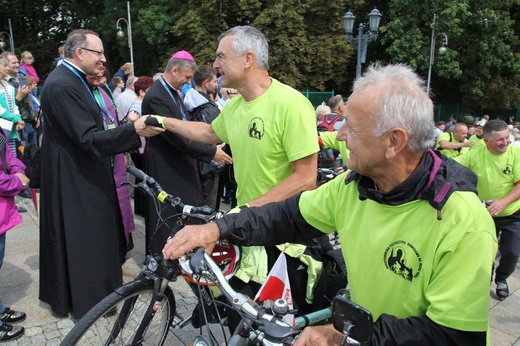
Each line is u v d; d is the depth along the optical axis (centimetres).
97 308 193
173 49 2581
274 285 177
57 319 312
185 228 172
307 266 227
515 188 363
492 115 2861
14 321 304
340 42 2422
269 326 136
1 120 526
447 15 2236
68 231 295
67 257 299
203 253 159
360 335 114
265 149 221
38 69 3042
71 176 294
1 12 2950
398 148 124
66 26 3206
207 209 196
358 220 144
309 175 218
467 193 126
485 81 2592
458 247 121
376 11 1235
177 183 356
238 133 233
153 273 206
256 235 175
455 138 730
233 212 188
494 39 2422
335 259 236
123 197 363
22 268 396
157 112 350
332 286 230
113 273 312
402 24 2323
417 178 125
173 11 2633
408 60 2320
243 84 222
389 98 121
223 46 221
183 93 596
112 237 310
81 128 280
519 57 2484
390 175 131
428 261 126
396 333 123
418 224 127
